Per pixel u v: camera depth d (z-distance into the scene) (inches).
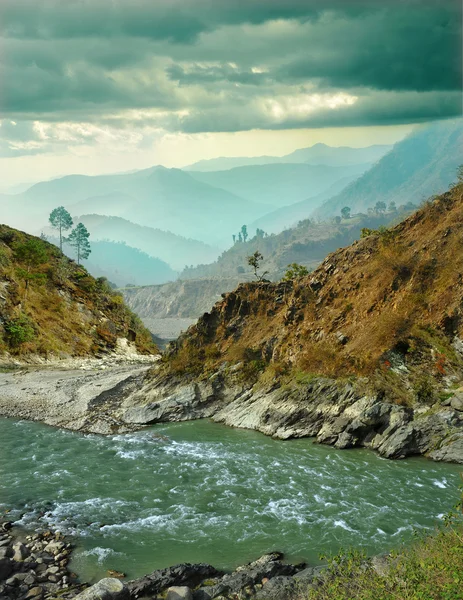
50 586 823.7
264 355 2073.1
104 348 3858.3
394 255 1999.3
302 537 987.3
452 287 1753.2
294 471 1338.6
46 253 4426.7
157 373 2272.4
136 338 4399.6
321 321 2027.6
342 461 1400.1
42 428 1795.0
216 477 1311.5
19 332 3255.4
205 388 2009.1
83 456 1489.9
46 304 3831.2
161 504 1155.3
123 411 1962.4
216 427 1796.3
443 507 1095.0
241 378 2018.9
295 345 2007.9
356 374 1681.8
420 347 1660.9
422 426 1449.3
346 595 683.4
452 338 1663.4
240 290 2357.3
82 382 2422.5
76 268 4771.2
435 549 764.0
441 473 1285.7
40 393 2224.4
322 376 1754.4
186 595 751.7
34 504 1152.2
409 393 1565.0
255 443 1590.8
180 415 1905.8
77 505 1150.3
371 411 1514.5
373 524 1027.9
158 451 1531.7
